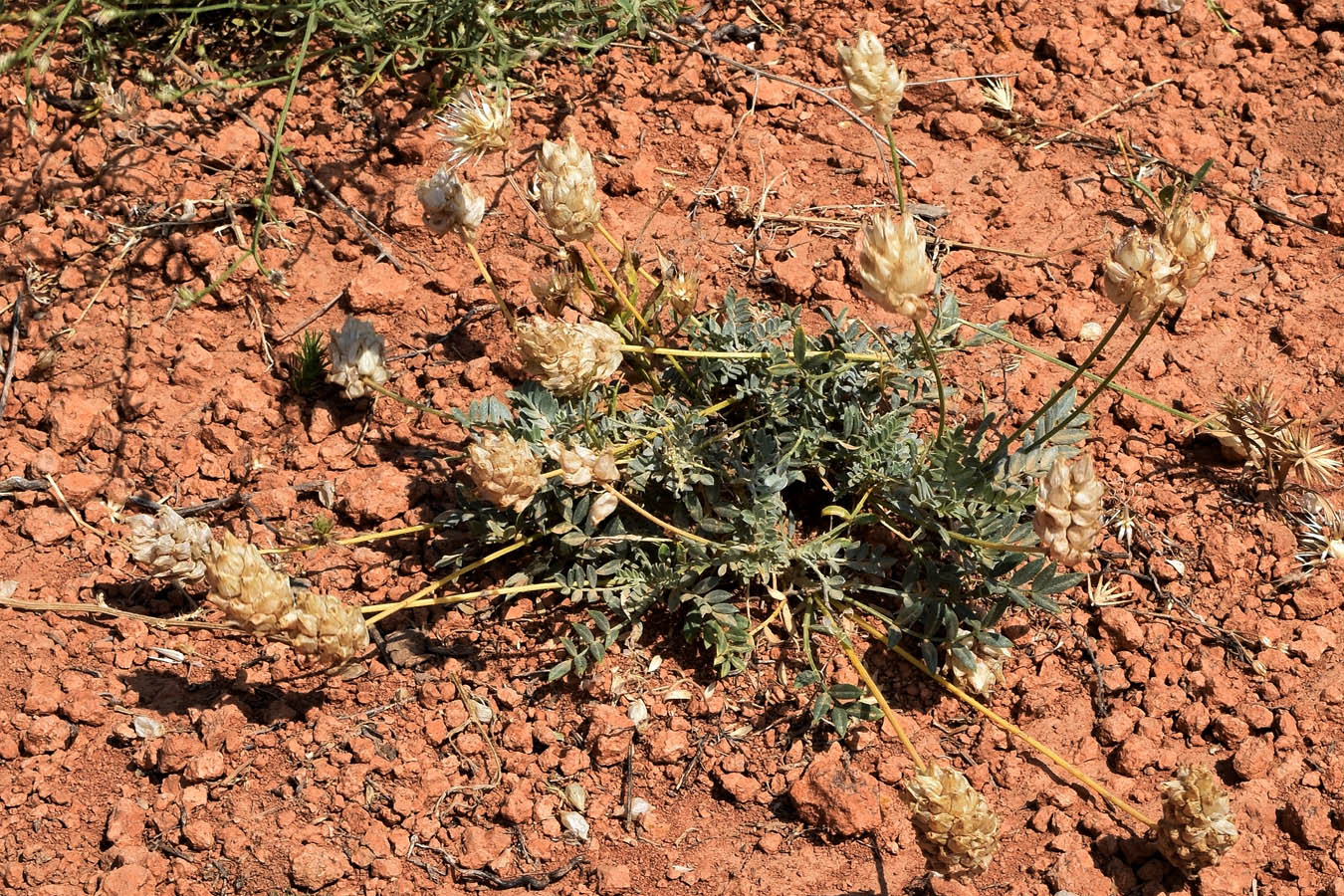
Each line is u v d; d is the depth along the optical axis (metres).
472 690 0.95
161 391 1.02
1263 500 0.99
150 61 1.11
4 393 1.02
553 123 1.11
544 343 0.91
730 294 0.99
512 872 0.91
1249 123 1.12
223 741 0.93
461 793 0.93
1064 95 1.13
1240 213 1.08
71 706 0.94
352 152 1.09
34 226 1.06
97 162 1.08
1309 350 1.03
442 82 1.11
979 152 1.11
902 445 0.95
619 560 0.95
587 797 0.93
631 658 0.95
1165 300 0.88
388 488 0.99
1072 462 0.95
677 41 1.14
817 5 1.17
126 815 0.91
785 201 1.08
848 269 1.06
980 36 1.15
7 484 0.99
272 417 1.02
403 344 1.04
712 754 0.93
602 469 0.90
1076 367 1.03
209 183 1.08
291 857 0.91
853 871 0.91
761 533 0.93
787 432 0.97
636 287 0.99
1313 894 0.90
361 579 0.97
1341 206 1.07
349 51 1.11
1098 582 0.97
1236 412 0.98
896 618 0.93
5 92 1.09
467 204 0.97
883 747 0.93
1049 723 0.94
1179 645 0.95
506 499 0.89
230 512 1.00
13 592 0.97
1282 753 0.93
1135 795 0.92
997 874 0.91
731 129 1.11
